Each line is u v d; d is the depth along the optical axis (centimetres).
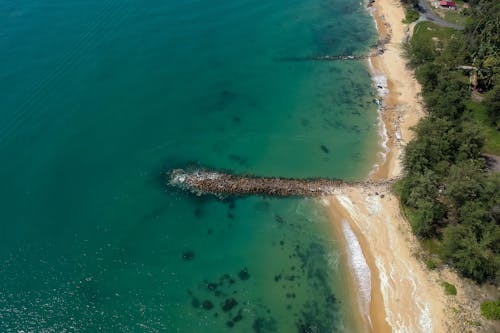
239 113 8938
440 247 6234
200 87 9544
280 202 7106
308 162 7812
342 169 7656
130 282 6109
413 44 9775
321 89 9538
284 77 9912
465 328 5359
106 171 7669
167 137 8344
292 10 12262
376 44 10850
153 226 6831
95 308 5825
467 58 9238
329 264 6231
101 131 8356
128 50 10325
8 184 7356
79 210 7044
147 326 5641
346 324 5584
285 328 5594
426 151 6994
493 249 5997
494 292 5684
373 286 5916
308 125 8638
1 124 8250
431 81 8650
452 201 6475
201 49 10625
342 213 6856
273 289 5997
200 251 6488
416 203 6519
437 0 12044
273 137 8381
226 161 7856
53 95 8944
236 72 10038
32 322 5697
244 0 12544
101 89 9231
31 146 7981
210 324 5647
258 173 7606
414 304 5659
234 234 6694
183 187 7400
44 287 6059
